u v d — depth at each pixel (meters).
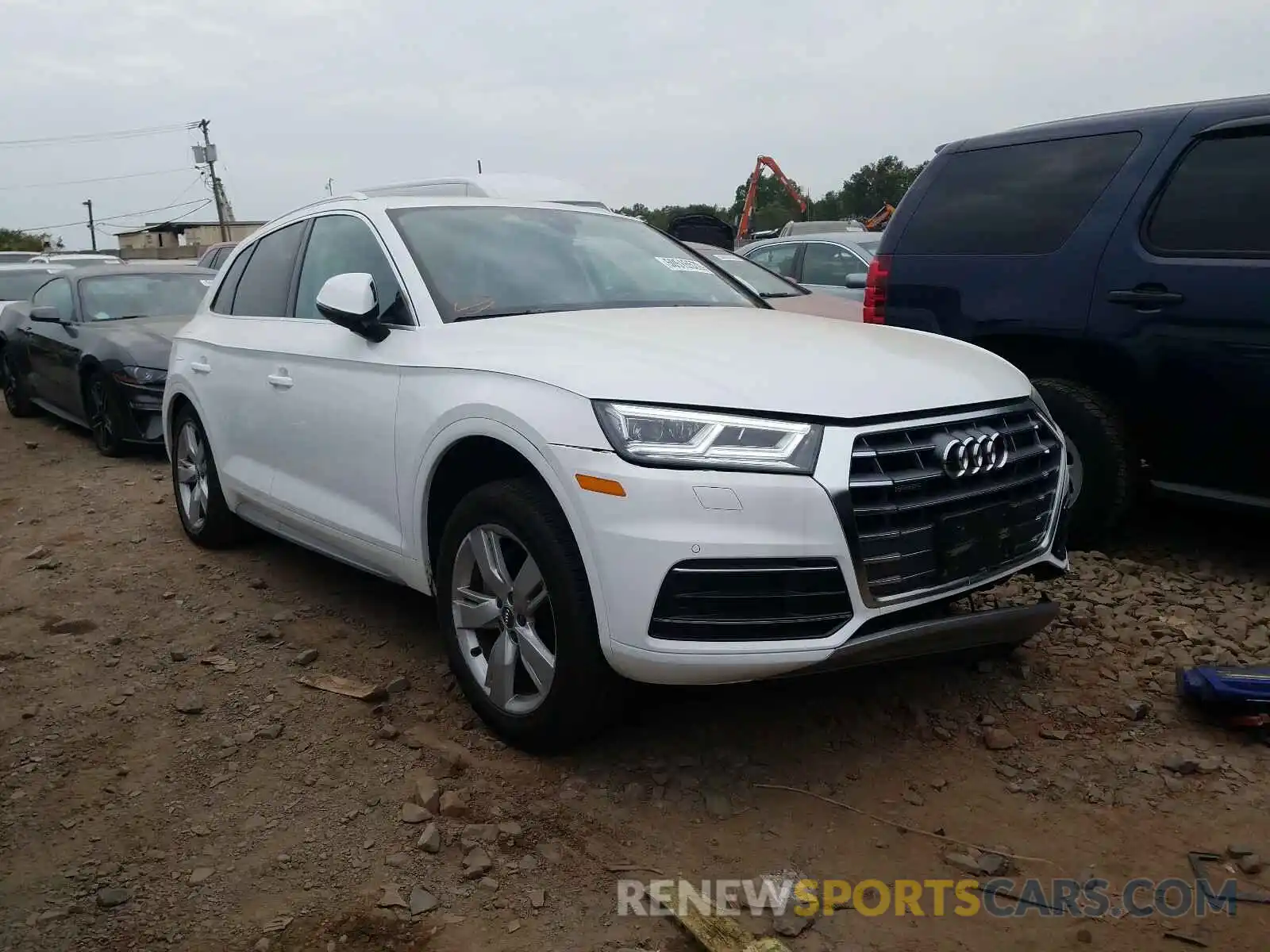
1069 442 4.84
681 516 2.70
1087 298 4.80
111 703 3.72
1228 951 2.38
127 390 7.98
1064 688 3.66
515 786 3.06
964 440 2.99
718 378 2.89
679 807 2.96
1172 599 4.37
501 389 3.14
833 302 8.11
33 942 2.47
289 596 4.75
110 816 3.00
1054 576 3.54
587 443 2.83
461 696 3.67
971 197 5.37
